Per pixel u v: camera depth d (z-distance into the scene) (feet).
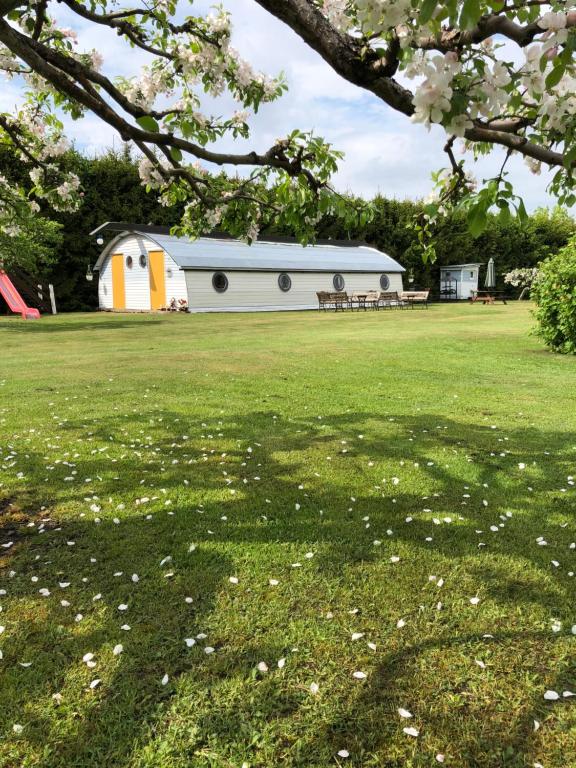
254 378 29.30
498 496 13.16
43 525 11.69
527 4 5.42
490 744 6.08
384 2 5.24
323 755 5.94
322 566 9.94
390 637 7.94
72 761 5.87
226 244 100.12
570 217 142.92
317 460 15.90
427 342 45.39
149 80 13.62
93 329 59.11
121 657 7.51
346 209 12.32
